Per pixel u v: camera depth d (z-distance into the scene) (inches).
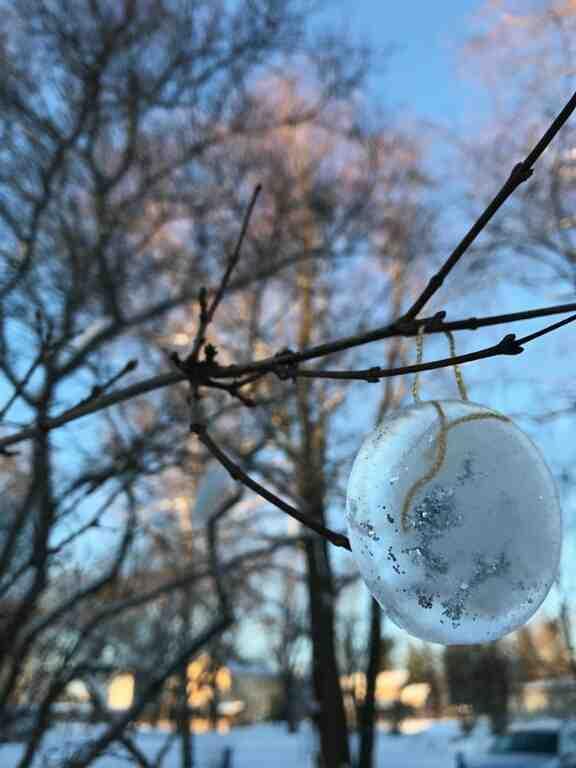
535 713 569.9
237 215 367.2
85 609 230.4
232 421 275.1
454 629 54.4
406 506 55.1
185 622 270.1
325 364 410.0
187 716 349.1
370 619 544.1
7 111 291.7
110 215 313.7
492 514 54.5
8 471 235.0
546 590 55.4
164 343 365.7
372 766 512.7
